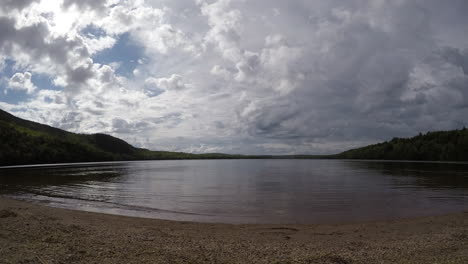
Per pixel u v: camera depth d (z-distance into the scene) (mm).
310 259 11734
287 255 12594
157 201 32812
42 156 152500
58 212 22938
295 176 77062
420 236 16875
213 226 19953
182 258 11719
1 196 34969
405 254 12844
